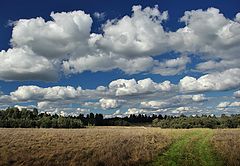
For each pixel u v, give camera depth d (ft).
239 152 92.53
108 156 84.17
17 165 69.31
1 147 108.58
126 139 154.40
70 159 80.69
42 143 126.11
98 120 638.53
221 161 79.92
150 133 220.84
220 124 475.31
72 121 437.99
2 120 391.45
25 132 214.07
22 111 477.36
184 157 88.48
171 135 194.08
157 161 80.94
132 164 74.13
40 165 69.87
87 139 153.28
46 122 412.57
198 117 504.84
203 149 109.09
